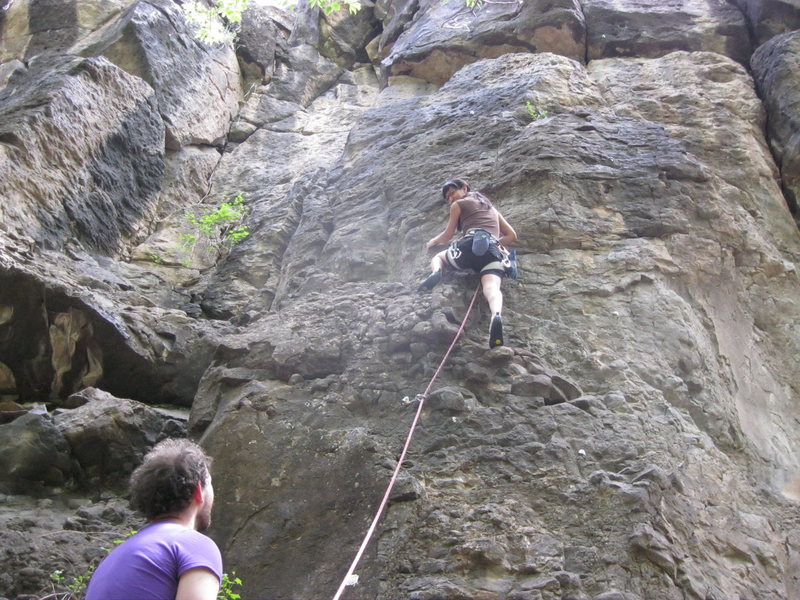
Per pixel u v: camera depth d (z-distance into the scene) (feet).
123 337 24.11
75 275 26.43
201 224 33.65
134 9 39.09
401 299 21.17
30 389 24.27
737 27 35.14
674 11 36.17
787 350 24.16
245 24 44.45
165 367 24.80
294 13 47.75
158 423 21.80
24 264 24.67
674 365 20.59
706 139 29.12
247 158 39.40
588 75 33.22
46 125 29.63
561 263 22.63
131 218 32.78
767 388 22.99
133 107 34.78
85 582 16.03
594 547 15.25
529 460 17.01
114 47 37.81
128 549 8.65
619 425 18.12
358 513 16.29
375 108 34.60
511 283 22.15
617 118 28.71
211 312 29.12
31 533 17.51
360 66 45.80
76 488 20.33
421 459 17.25
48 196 28.63
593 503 16.02
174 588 8.41
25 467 19.79
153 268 31.89
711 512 17.28
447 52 37.50
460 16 39.06
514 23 36.45
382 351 19.77
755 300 24.75
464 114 30.63
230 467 17.95
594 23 36.17
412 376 19.10
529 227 23.32
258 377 20.17
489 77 33.53
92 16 41.65
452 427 17.72
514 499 16.25
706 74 32.63
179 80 38.70
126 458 20.79
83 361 24.26
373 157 30.81
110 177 32.27
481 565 14.93
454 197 22.25
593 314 21.34
